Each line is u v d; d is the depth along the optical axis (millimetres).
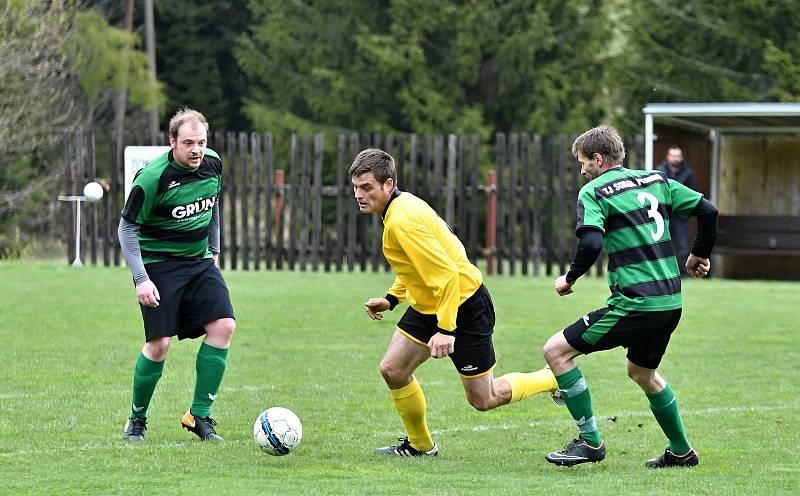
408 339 20188
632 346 19531
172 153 21641
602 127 19766
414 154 64125
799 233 64688
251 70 109688
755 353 35156
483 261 84375
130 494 17078
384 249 20062
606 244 19344
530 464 20125
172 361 32156
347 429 23344
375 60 101938
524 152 63062
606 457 20891
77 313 42469
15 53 75312
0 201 80312
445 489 17531
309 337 37469
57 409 24812
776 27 96188
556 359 19562
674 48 100438
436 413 25344
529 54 100688
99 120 106562
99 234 73812
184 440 21828
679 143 67562
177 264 22016
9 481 17984
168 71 117500
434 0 102125
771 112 60000
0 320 40188
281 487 17578
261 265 69875
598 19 102625
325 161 103688
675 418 19750
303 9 108062
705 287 57781
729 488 17859
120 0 105812
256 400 26562
